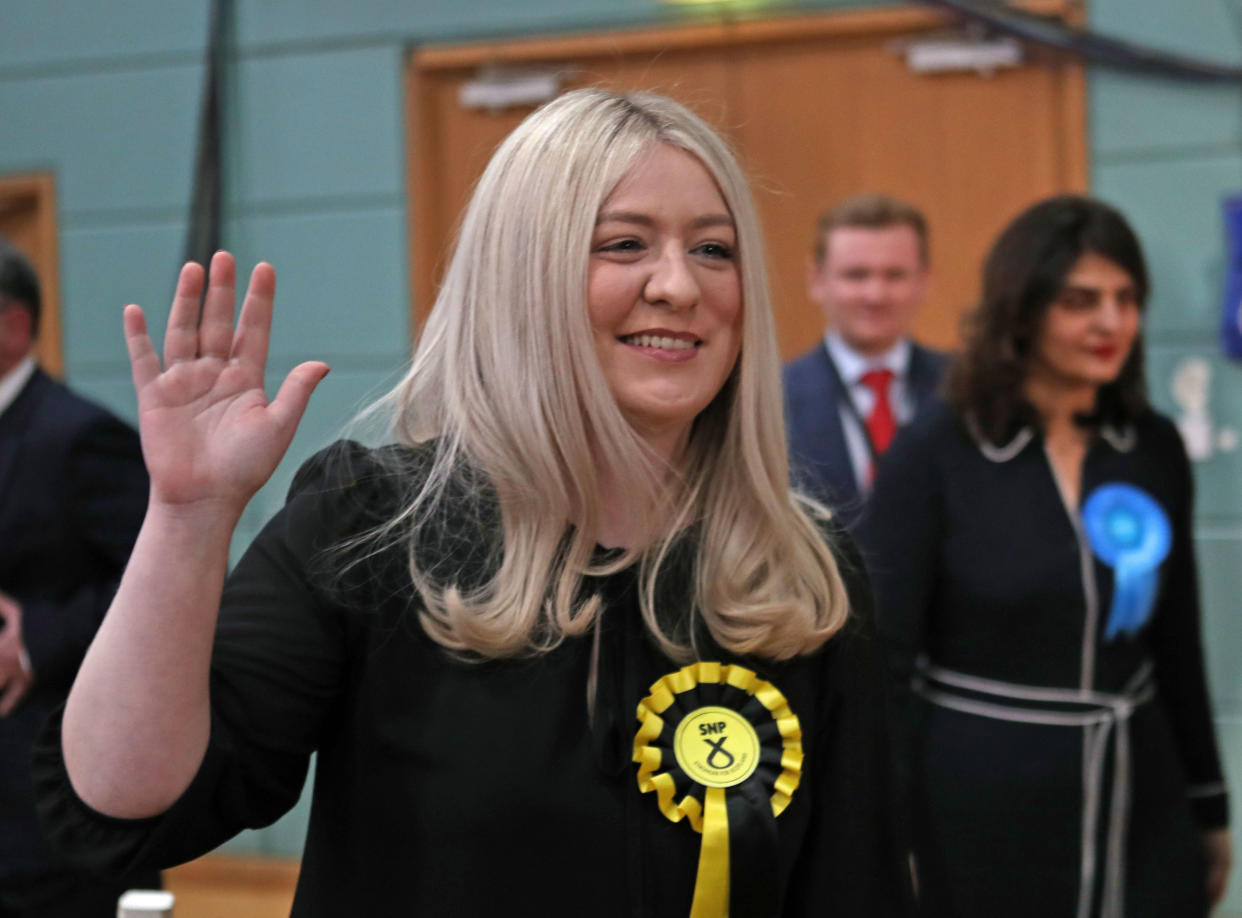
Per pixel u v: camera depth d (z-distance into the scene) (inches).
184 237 153.1
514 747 39.9
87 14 154.7
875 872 45.2
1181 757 81.6
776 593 44.7
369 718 40.4
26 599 84.7
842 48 141.3
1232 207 129.9
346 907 40.1
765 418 45.6
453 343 43.3
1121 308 77.9
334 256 149.4
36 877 80.3
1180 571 80.7
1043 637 76.2
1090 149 135.5
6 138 157.6
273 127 150.6
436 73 148.1
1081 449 79.1
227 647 38.8
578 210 41.5
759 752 42.4
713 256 44.0
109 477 86.3
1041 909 74.2
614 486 44.3
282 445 37.1
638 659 42.9
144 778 35.2
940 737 77.3
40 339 157.5
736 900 40.6
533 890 39.1
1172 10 132.9
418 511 42.8
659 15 143.0
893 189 141.2
